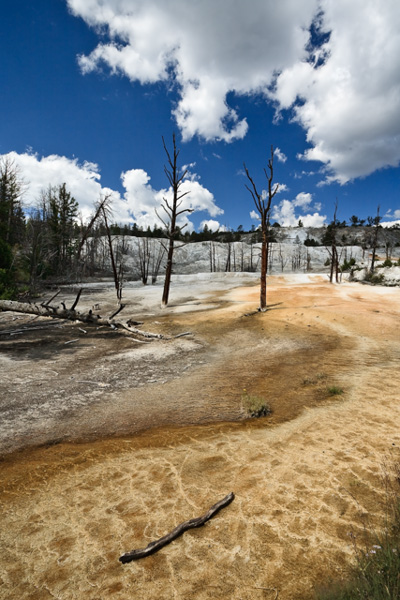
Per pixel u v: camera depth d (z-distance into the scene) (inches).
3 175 1644.9
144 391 331.3
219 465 187.8
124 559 120.2
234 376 377.4
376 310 823.1
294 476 171.0
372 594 91.4
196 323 753.0
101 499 161.3
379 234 5841.5
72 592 110.1
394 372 358.9
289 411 266.8
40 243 1552.7
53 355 480.4
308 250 3831.2
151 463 194.1
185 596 106.0
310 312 809.5
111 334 650.2
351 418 242.4
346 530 129.0
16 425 252.2
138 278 2381.9
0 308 802.8
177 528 133.9
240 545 126.1
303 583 106.9
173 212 1015.6
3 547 131.9
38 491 169.8
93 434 237.9
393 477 160.2
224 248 3720.5
